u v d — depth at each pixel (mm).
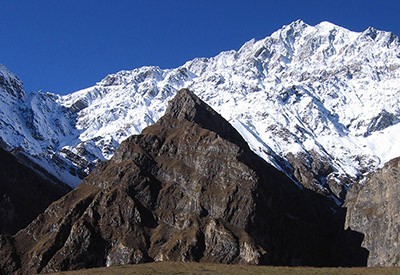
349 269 123438
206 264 132500
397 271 118688
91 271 126500
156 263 135375
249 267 126938
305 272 119062
